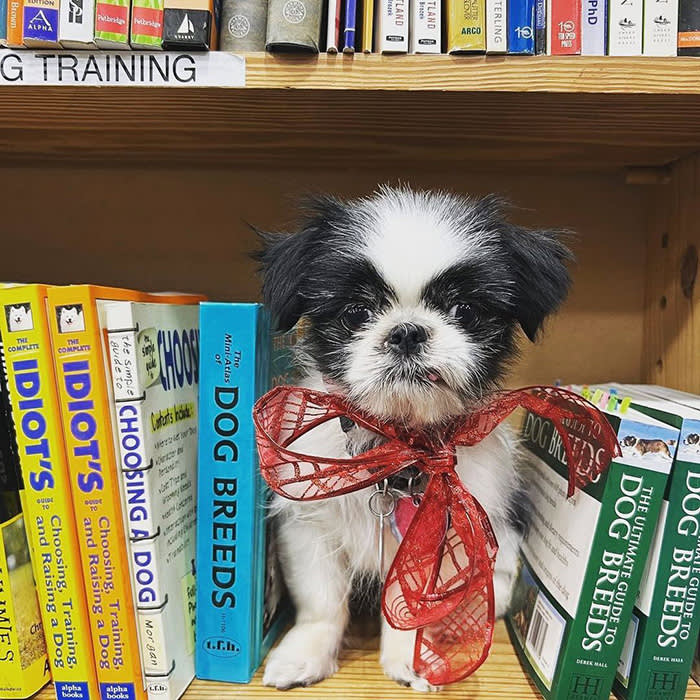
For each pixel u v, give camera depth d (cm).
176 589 67
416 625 63
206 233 97
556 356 98
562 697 62
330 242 67
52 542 63
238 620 67
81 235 97
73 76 60
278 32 58
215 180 97
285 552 74
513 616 77
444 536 64
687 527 60
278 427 66
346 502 71
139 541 63
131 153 88
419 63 60
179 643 66
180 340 71
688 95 60
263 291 70
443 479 65
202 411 66
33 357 61
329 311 66
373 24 61
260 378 68
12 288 61
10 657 63
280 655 70
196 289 98
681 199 87
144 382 62
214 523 67
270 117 69
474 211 70
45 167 96
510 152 85
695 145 80
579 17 60
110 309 61
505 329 68
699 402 69
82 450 62
